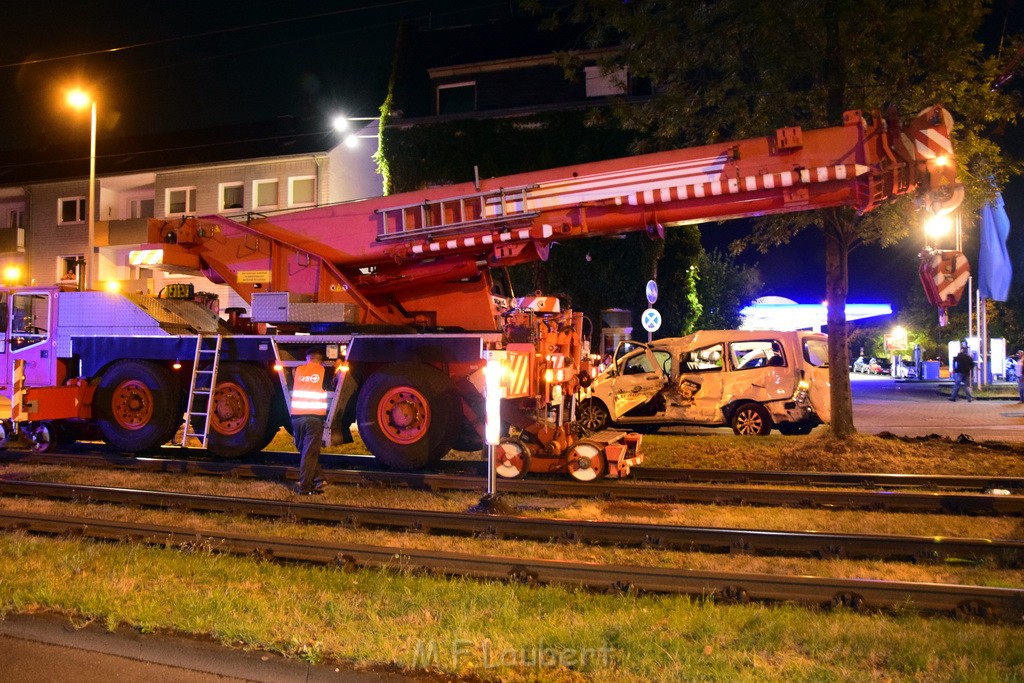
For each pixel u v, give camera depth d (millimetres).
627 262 26328
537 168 27000
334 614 4863
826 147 9211
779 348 15312
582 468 10094
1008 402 26172
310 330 11203
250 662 4359
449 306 11508
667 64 12297
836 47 11555
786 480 10250
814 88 11742
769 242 12914
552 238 10398
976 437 15852
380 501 8883
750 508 8586
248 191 33000
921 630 4637
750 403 15273
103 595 5188
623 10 12195
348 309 10883
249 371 11125
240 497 8688
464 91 29516
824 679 3977
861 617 4902
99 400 11789
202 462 11008
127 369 11617
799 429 16078
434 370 10523
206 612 4898
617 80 13258
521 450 10148
